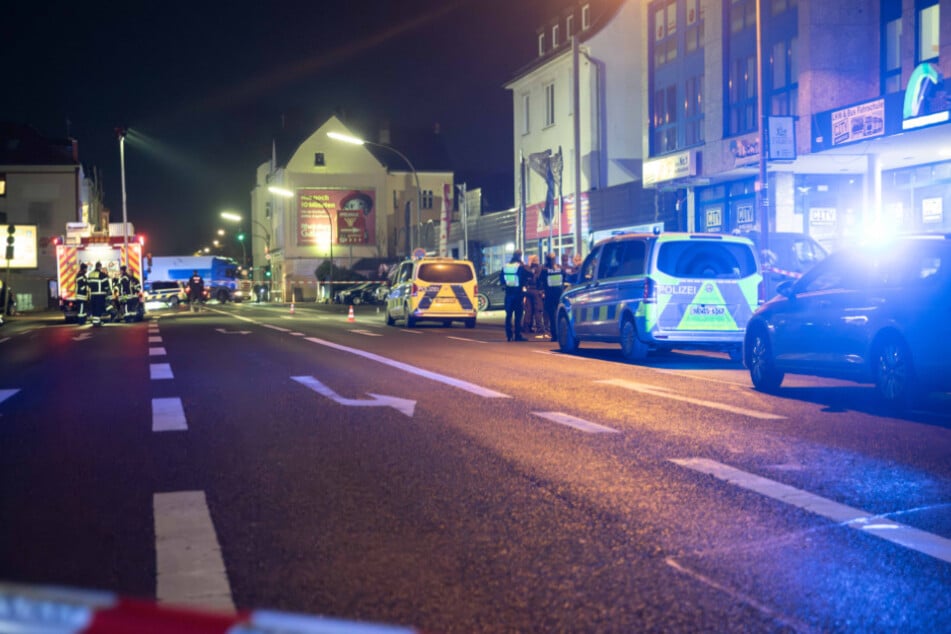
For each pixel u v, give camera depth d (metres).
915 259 10.42
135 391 11.88
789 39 31.70
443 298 30.08
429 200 98.50
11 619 0.83
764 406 10.52
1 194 85.38
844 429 8.79
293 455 7.34
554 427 8.79
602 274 18.00
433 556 4.54
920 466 6.96
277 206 101.19
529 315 24.89
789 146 28.23
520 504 5.68
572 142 51.22
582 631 3.50
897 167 29.69
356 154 94.88
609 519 5.31
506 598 3.89
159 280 77.00
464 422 9.09
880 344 10.45
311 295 93.69
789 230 32.19
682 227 38.78
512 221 56.06
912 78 23.91
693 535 4.97
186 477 6.52
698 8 37.00
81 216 89.38
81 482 6.39
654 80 40.03
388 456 7.29
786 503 5.73
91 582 4.11
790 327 11.72
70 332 29.30
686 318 16.22
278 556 4.54
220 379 13.27
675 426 8.91
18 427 8.97
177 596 3.89
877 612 3.75
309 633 0.83
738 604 3.83
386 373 14.13
